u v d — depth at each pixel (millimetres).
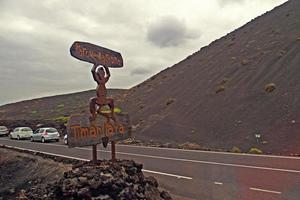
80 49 10727
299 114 29094
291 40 46781
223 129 33000
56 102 121250
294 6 66062
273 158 19641
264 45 51906
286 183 12578
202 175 14922
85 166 10906
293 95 32594
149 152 24703
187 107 42844
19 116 95500
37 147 30406
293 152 23281
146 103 55156
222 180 13664
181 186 13023
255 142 27734
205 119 37000
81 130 10664
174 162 19156
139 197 9984
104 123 11492
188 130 36062
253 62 46406
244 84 40906
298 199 10461
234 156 21125
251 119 32250
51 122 52688
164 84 61375
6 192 18375
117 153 24266
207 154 22656
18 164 22062
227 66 51094
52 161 20688
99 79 11500
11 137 44688
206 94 44094
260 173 14719
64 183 9930
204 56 67375
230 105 37250
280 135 27250
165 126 39156
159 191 11516
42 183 17312
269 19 67312
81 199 9406
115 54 12219
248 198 10797
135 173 11086
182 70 65188
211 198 11094
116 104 64438
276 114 30938
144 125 42750
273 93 35062
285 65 40094
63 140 38750
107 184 9648
